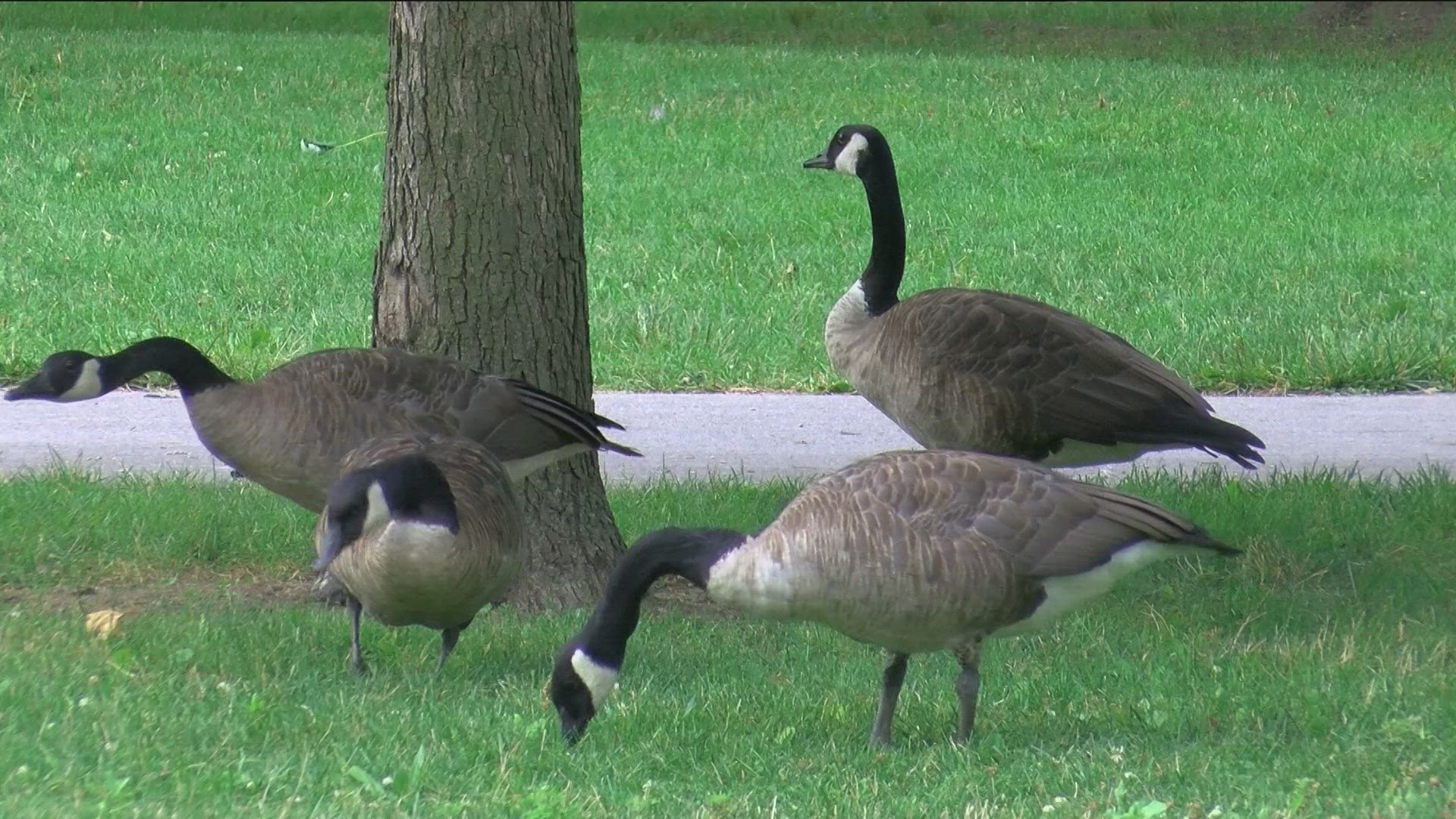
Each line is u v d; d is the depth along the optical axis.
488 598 10.04
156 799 7.68
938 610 8.44
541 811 7.65
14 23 38.47
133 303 20.34
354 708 9.23
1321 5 43.53
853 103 32.31
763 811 7.97
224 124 29.14
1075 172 28.05
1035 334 11.70
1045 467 9.02
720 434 16.70
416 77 11.29
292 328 19.39
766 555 8.45
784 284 21.89
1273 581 12.48
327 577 11.66
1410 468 15.50
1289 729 9.25
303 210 24.80
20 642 10.08
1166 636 11.11
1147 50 38.59
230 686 9.41
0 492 13.37
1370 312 20.62
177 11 43.44
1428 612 11.58
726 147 29.06
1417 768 8.38
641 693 9.87
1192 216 25.48
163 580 12.23
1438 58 36.78
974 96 32.91
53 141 27.38
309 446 10.64
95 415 16.88
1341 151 29.11
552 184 11.54
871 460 8.76
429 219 11.42
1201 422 11.73
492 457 10.34
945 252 23.27
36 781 7.85
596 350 19.23
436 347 11.55
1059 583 8.67
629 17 44.84
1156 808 7.57
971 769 8.59
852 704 9.82
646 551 8.93
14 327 19.02
